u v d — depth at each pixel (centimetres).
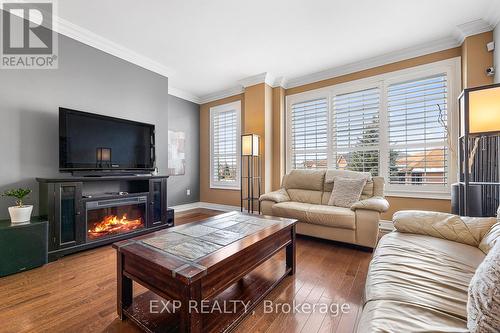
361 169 364
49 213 235
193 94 525
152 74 374
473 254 140
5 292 176
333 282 194
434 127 311
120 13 252
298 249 270
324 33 289
